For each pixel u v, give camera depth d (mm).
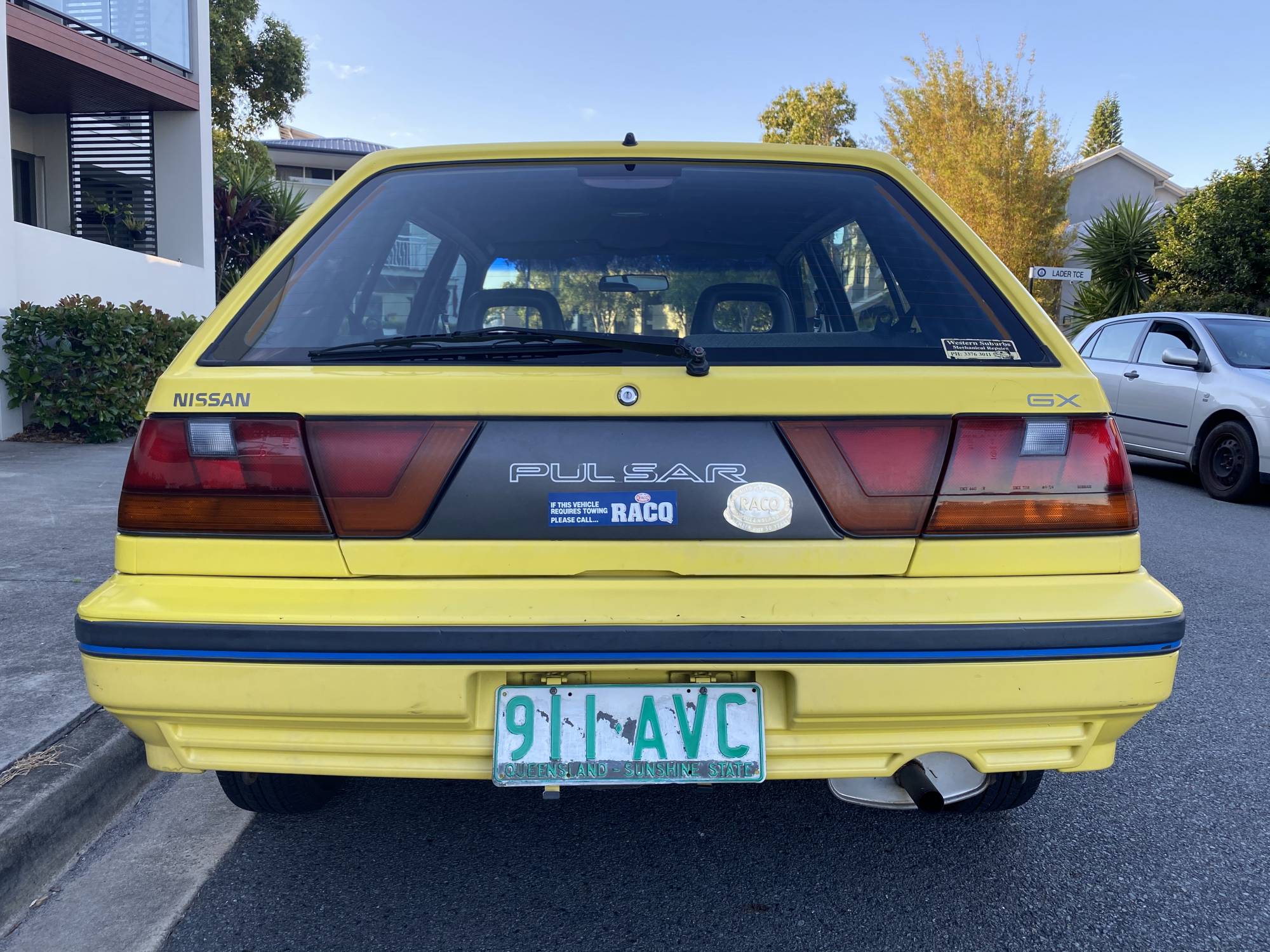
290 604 1770
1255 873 2361
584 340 1887
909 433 1824
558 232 2371
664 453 1795
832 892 2262
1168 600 1860
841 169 2416
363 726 1791
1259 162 16078
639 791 2789
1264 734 3221
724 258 2369
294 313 2043
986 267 2141
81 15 10320
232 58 23438
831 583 1802
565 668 1760
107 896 2242
